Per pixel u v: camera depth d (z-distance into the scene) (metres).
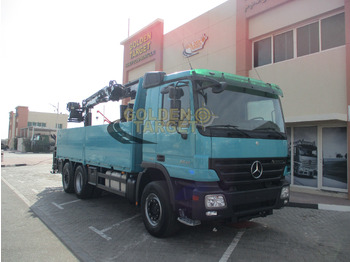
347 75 8.30
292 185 10.10
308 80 9.36
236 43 11.62
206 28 13.12
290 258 4.05
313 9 9.30
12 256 4.14
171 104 4.38
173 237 4.90
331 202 7.65
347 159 8.33
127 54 19.50
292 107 9.76
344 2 8.48
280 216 6.44
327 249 4.40
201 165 3.93
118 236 4.99
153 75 5.18
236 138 4.23
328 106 8.83
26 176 13.91
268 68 10.55
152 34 16.75
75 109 10.76
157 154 4.95
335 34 8.93
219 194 3.93
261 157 4.50
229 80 4.56
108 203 7.70
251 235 5.05
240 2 11.51
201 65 13.34
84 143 8.03
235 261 3.93
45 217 6.25
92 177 7.55
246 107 4.65
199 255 4.14
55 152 11.05
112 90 8.09
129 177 5.77
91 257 4.08
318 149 9.43
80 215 6.43
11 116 67.19
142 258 4.04
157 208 4.88
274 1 10.27
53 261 3.97
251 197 4.23
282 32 10.43
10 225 5.70
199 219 3.89
